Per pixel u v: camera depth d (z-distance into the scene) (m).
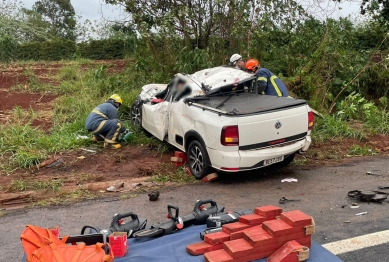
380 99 10.53
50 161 7.25
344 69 10.92
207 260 3.24
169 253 3.46
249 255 3.28
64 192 5.99
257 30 10.98
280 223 3.50
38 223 4.96
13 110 10.75
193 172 6.46
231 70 7.15
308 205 5.20
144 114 8.27
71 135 8.47
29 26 29.52
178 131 6.84
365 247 4.03
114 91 11.78
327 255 3.48
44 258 3.04
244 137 5.64
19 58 28.36
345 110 9.83
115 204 5.49
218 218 3.90
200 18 11.45
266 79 7.52
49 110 11.04
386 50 11.94
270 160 5.87
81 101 10.80
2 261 4.05
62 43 28.72
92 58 28.52
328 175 6.43
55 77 16.56
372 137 8.69
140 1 11.34
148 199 5.62
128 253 3.54
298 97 10.53
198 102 6.42
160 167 6.98
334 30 11.27
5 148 7.74
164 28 10.84
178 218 4.00
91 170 6.95
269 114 5.77
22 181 6.33
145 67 11.65
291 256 3.26
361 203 5.20
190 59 10.83
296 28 11.61
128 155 7.66
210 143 5.87
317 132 8.64
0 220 5.11
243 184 6.13
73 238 3.42
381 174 6.39
